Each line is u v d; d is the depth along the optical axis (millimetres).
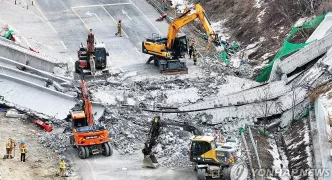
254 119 67812
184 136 63594
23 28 95562
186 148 60875
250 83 76875
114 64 85188
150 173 57000
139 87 76375
